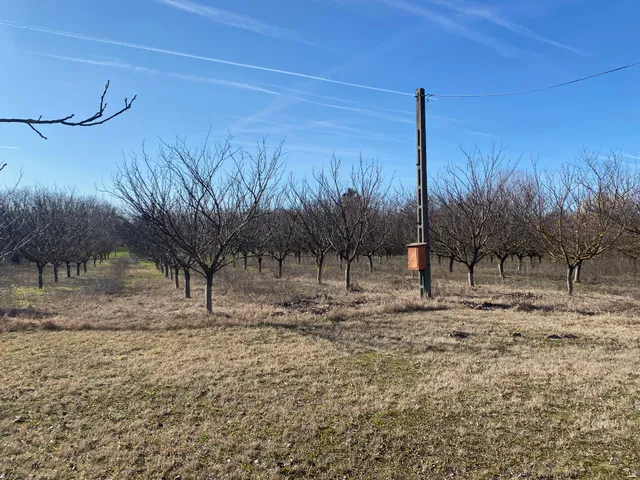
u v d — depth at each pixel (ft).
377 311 30.55
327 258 98.17
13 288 52.90
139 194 30.78
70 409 14.23
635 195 44.45
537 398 14.28
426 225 36.27
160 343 22.70
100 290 51.80
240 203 32.60
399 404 14.08
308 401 14.52
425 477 10.10
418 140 36.35
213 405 14.33
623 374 16.53
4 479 10.20
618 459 10.60
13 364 19.16
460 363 18.42
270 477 10.14
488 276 61.00
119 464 10.84
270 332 24.86
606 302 34.50
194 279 68.28
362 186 49.32
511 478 9.94
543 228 42.93
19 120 4.90
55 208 68.08
